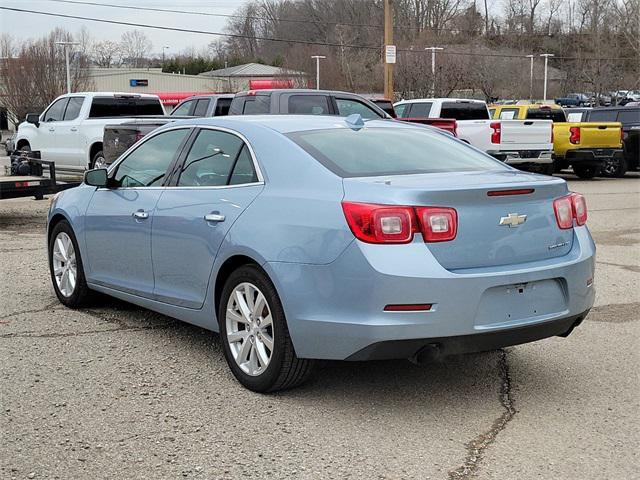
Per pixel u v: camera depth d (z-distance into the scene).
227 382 5.07
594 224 12.34
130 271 6.04
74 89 59.06
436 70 50.19
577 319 4.86
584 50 67.62
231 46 88.88
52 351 5.70
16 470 3.86
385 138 5.38
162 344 5.88
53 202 7.17
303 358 4.60
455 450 4.09
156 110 17.83
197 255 5.24
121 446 4.12
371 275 4.19
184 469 3.87
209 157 5.46
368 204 4.29
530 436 4.27
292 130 5.22
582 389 5.00
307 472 3.83
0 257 9.34
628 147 21.25
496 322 4.41
